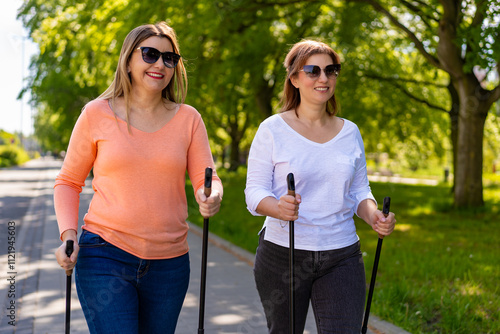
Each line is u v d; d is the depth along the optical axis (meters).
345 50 12.45
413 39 11.02
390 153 19.92
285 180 2.47
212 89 14.00
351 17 12.11
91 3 10.88
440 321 4.12
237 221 10.37
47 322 4.26
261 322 4.34
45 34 12.04
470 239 8.29
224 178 24.84
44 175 29.50
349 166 2.44
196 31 11.12
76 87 21.14
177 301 2.32
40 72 18.41
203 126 2.40
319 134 2.53
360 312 2.37
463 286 5.09
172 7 10.45
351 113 14.02
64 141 31.70
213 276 5.93
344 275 2.38
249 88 16.47
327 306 2.37
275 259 2.45
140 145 2.22
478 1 9.21
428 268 5.86
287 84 2.61
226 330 4.14
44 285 5.43
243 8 11.45
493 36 9.12
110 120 2.24
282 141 2.48
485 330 3.96
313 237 2.39
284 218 2.20
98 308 2.15
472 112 11.72
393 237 8.51
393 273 5.72
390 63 15.05
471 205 12.05
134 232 2.20
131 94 2.28
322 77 2.47
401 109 15.92
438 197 15.99
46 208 12.62
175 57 2.28
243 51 13.44
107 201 2.22
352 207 2.49
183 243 2.33
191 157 2.37
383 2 12.52
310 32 13.66
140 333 2.33
